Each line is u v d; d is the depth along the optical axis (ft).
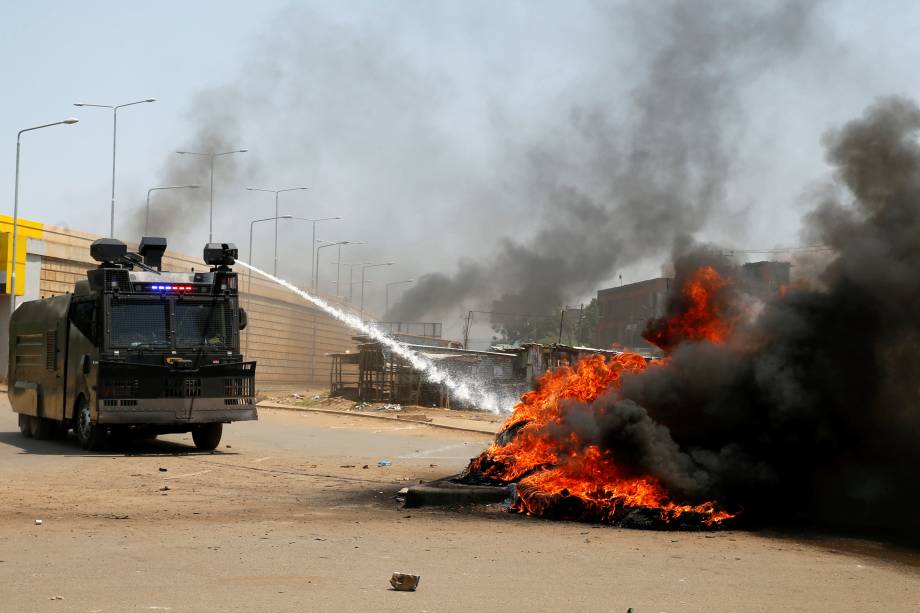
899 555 39.45
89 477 57.77
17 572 30.55
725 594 30.22
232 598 27.35
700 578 32.91
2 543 35.96
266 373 231.30
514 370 154.40
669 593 30.12
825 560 37.55
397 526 42.88
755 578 33.24
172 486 54.75
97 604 26.21
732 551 39.17
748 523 46.96
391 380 152.76
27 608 25.55
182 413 72.79
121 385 71.31
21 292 166.71
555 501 47.03
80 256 181.06
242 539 37.91
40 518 42.47
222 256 75.31
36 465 63.31
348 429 107.45
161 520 42.65
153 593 27.81
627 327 197.67
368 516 45.80
